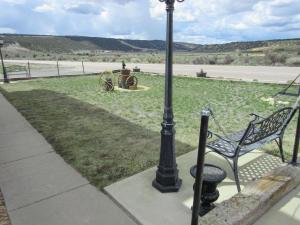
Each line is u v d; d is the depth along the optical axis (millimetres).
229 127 5844
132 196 3107
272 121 3301
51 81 14961
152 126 6031
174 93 10359
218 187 3295
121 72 12070
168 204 2945
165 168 3141
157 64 31203
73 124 6219
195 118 6629
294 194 3168
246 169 3736
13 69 24812
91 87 12461
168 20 2738
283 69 19375
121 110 7691
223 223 2500
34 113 7352
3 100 9328
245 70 19500
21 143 5020
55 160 4227
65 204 3041
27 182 3549
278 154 4180
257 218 2766
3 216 2842
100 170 3838
